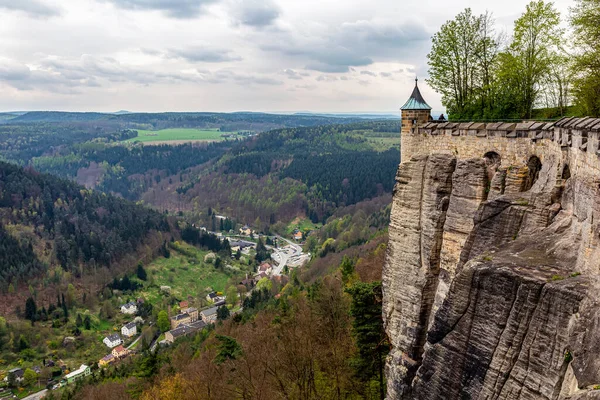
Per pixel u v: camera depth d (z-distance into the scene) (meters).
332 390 51.56
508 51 45.75
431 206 37.44
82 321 182.50
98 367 150.25
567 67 44.09
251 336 73.00
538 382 21.02
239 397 53.97
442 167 36.72
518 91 45.59
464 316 25.25
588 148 22.17
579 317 19.22
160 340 169.62
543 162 29.52
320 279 123.31
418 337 37.97
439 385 26.02
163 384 65.88
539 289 21.66
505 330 23.02
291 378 53.31
